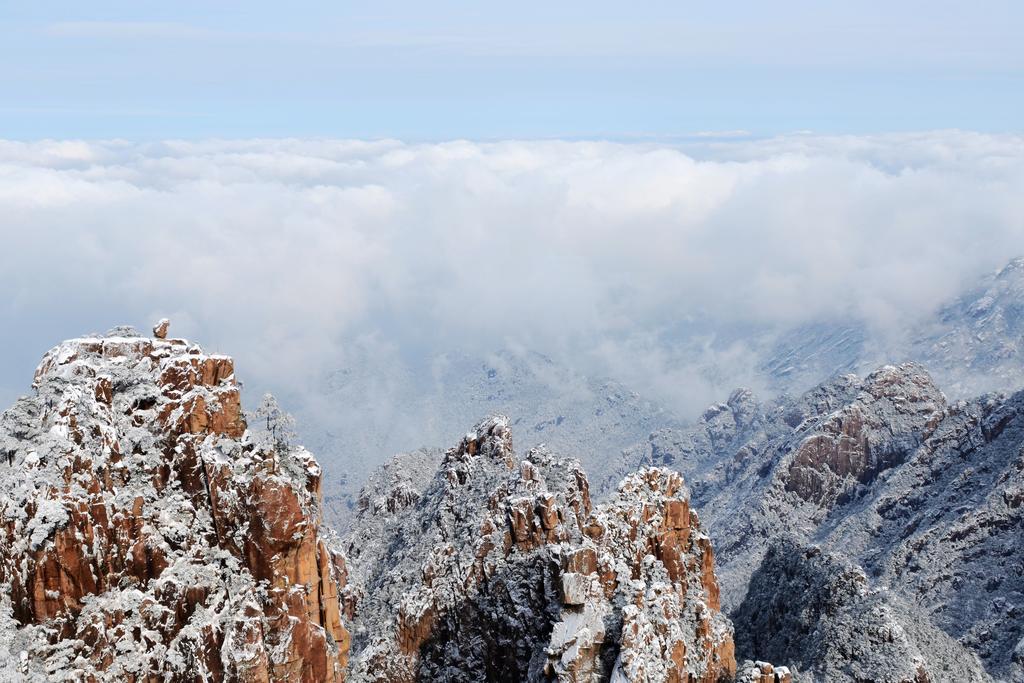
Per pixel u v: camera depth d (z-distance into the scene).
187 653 104.62
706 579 159.00
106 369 116.88
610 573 142.25
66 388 112.12
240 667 105.50
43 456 105.44
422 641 154.25
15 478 104.44
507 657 149.00
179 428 115.62
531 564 151.62
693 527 161.88
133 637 103.94
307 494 121.12
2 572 102.69
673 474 162.50
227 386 119.44
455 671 151.12
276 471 115.25
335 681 118.50
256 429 123.88
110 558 106.06
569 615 137.88
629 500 157.88
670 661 136.00
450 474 180.12
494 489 166.12
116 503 108.31
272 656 109.56
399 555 179.62
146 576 107.88
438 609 155.38
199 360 119.88
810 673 189.62
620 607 139.12
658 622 138.38
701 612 149.62
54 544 102.00
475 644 152.38
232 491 112.75
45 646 100.12
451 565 158.25
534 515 154.75
